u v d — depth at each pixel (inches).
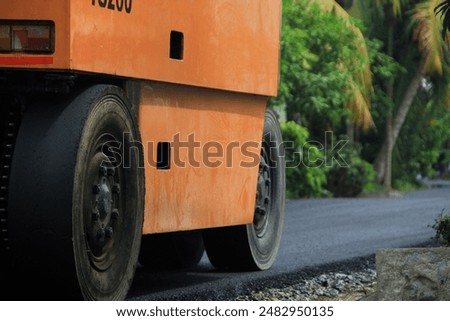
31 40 447.2
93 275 472.4
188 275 644.1
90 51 458.6
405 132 2090.3
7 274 469.7
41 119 460.4
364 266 697.6
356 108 1744.6
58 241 451.2
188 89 552.7
